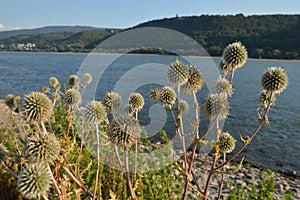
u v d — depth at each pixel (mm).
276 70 3834
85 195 4496
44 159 2898
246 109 20656
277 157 12406
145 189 4875
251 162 11688
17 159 3104
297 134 15547
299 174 10820
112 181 4941
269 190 5363
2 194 4465
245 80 36344
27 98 3396
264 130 16141
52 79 6195
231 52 3854
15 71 51969
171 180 5531
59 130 6695
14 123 5133
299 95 28844
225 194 7816
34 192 2732
